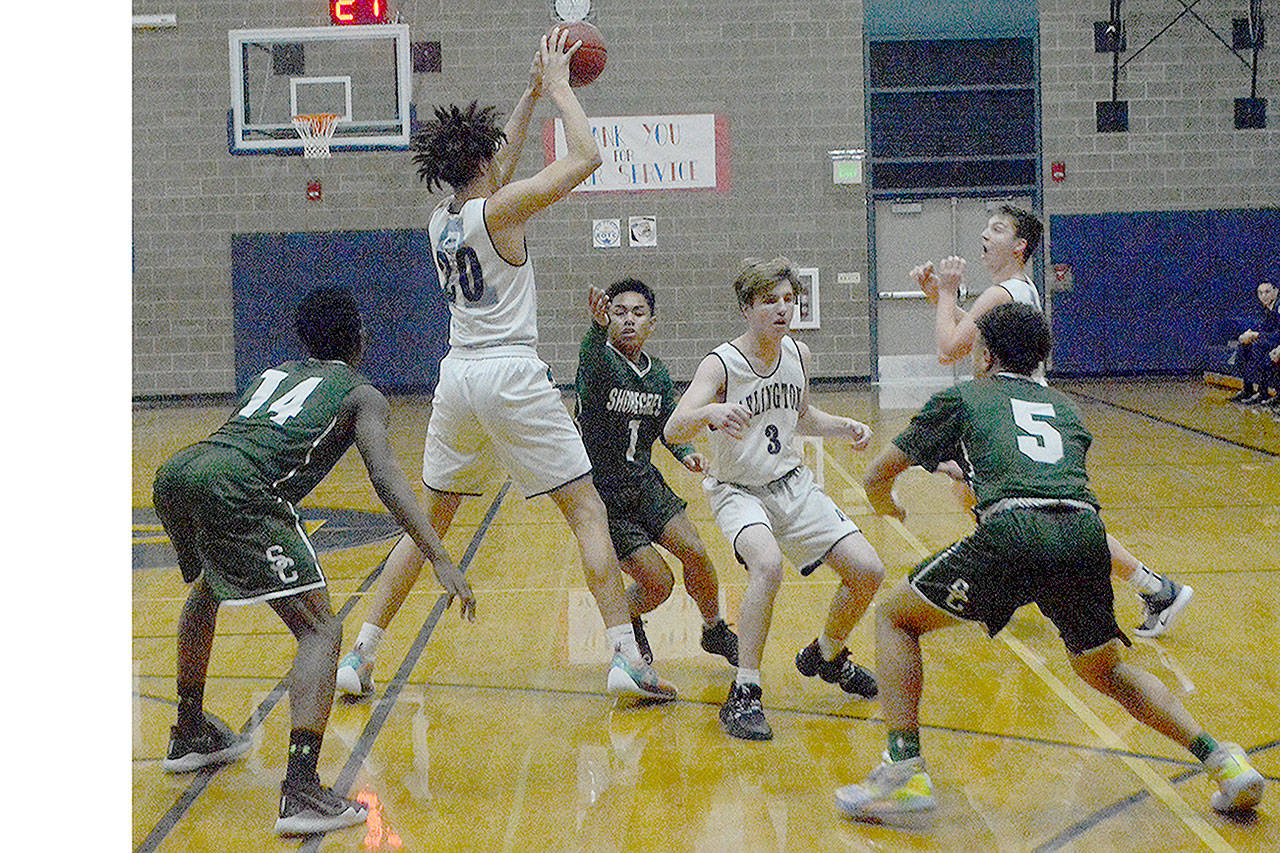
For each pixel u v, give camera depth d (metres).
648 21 15.19
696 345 15.45
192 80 15.13
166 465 3.07
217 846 2.88
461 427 3.83
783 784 3.21
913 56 15.34
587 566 3.82
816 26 15.24
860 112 15.30
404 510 3.07
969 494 4.64
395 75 14.87
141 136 15.23
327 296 3.34
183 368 15.48
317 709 3.00
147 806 3.14
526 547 6.53
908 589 3.05
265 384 3.23
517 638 4.71
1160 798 3.05
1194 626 4.65
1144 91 15.38
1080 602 2.95
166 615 5.16
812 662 4.00
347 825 2.98
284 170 15.27
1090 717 3.68
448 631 4.82
